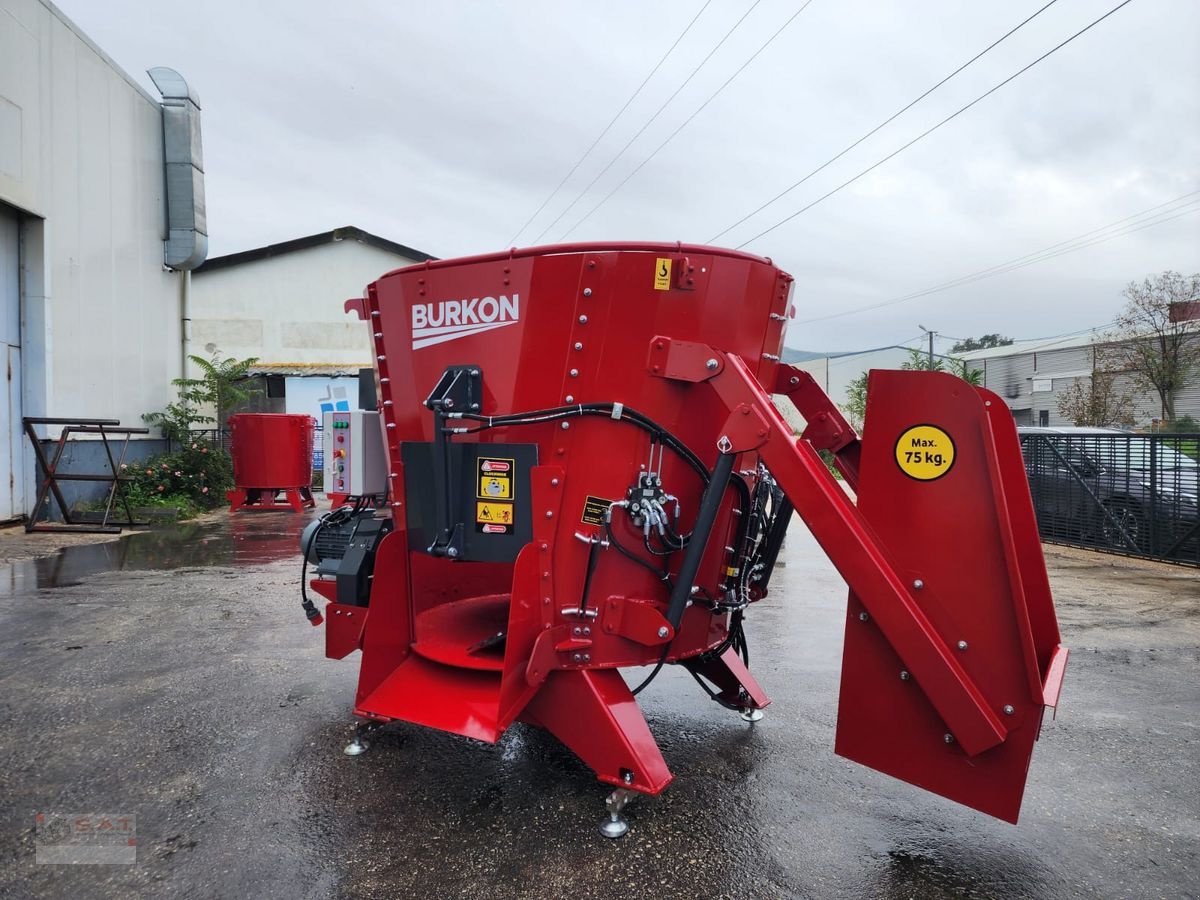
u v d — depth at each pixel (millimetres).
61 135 10859
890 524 2672
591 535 3037
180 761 3338
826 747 3607
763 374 3262
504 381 3125
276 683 4320
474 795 3068
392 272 3447
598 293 2984
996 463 2492
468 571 3881
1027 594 2770
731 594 3537
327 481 4102
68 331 11055
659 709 4102
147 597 6465
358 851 2654
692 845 2734
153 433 13602
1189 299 23828
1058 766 3473
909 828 2889
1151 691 4477
